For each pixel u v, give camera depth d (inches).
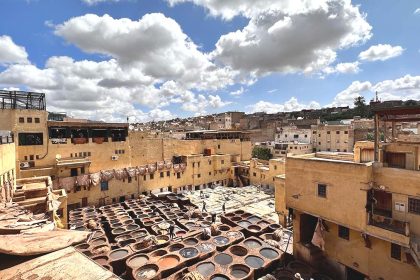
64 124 1614.2
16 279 180.7
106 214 1451.8
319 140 3093.0
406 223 590.6
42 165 1534.2
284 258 903.7
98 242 1055.0
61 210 1122.0
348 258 754.2
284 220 1243.8
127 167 1871.3
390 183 645.9
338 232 778.2
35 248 218.5
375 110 676.7
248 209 1701.5
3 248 208.5
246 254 899.4
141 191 1914.4
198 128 3981.3
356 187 682.8
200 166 2271.2
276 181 1288.1
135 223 1317.7
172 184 2091.5
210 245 981.8
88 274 188.1
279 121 4045.3
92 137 1742.1
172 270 822.5
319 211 778.2
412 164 649.6
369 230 657.0
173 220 1378.0
